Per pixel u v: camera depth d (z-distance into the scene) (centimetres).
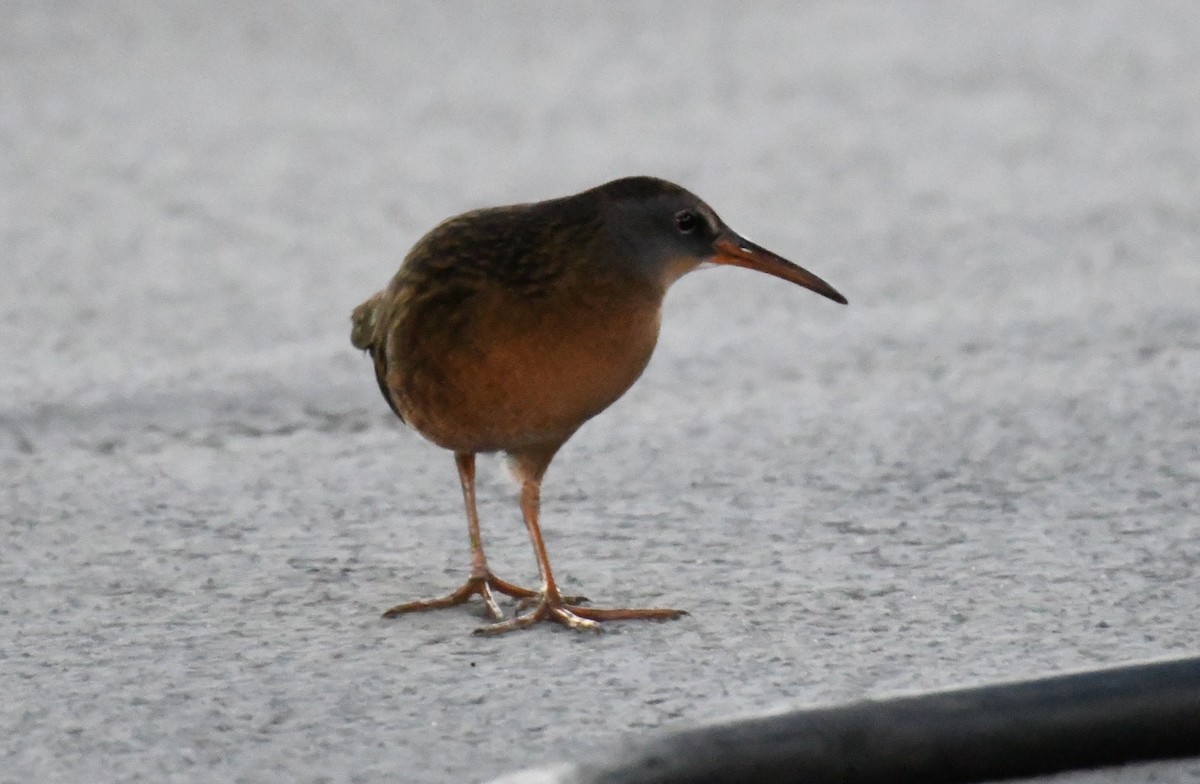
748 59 2581
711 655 830
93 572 966
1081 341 1408
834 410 1259
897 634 848
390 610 902
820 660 818
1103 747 710
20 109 2333
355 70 2531
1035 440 1166
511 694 788
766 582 933
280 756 725
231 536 1029
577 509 1070
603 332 846
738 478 1116
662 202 870
